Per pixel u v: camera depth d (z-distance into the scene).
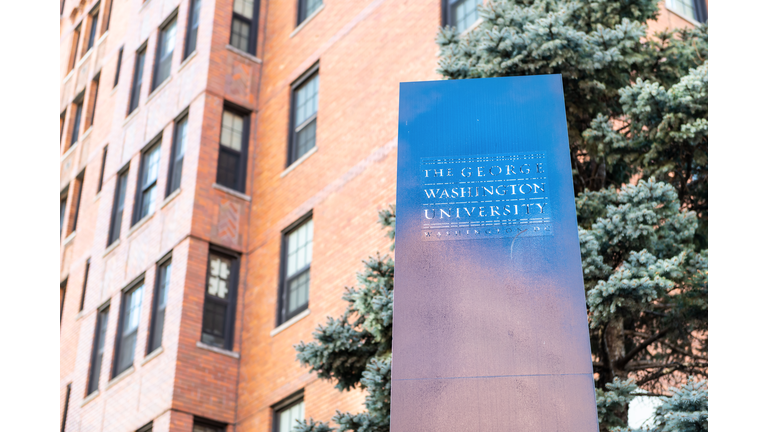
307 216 17.73
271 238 18.27
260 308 17.55
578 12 11.64
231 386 16.92
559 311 8.05
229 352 17.20
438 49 16.47
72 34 27.38
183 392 16.19
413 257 8.55
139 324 18.09
